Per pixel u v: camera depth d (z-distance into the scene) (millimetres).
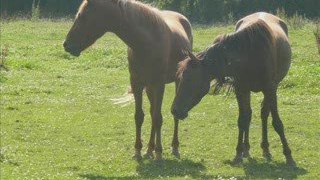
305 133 14867
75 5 59844
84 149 13258
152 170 11711
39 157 12516
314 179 11227
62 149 13234
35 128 15031
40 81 21172
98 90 19969
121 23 11758
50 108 17219
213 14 51312
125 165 12047
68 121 15812
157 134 12359
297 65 24594
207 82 11094
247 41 11484
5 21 45531
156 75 12078
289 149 12258
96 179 11047
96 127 15297
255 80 11766
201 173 11508
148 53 11898
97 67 24750
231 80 11453
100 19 11719
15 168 11602
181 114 10930
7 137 14086
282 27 13688
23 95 18875
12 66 23938
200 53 11320
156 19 12008
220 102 18109
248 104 12172
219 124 15664
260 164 12227
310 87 20266
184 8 51781
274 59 11922
